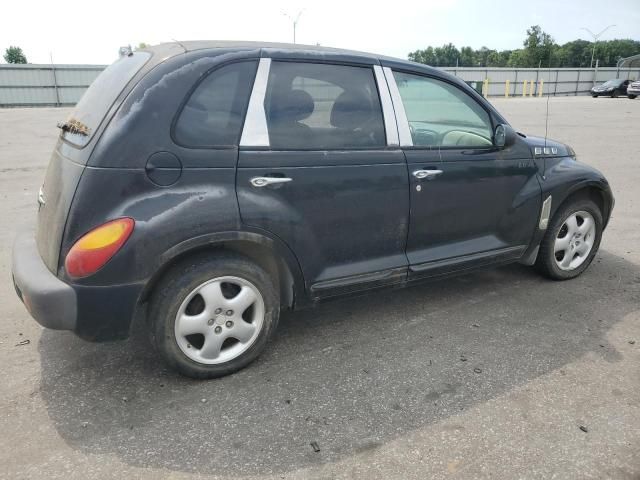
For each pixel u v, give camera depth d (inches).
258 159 113.7
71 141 115.6
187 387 115.5
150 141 104.0
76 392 113.3
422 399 111.3
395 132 133.2
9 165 394.0
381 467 91.9
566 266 175.5
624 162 402.0
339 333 140.5
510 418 105.0
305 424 103.2
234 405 109.2
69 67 1453.0
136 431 101.0
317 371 122.0
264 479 89.4
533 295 165.2
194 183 107.7
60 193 107.4
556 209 166.6
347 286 131.2
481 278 179.8
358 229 129.4
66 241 102.9
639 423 103.3
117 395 112.3
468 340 136.6
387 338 137.9
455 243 148.8
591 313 152.5
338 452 95.6
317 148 121.7
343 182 124.3
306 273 124.6
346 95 127.0
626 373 121.0
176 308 109.4
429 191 138.3
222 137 111.0
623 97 1472.7
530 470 91.1
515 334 139.8
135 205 103.0
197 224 106.9
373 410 107.6
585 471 90.9
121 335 107.2
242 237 112.5
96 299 102.6
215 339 115.4
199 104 109.4
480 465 92.3
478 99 151.1
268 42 125.3
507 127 150.4
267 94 116.7
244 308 117.4
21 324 143.6
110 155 101.7
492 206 152.3
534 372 121.4
